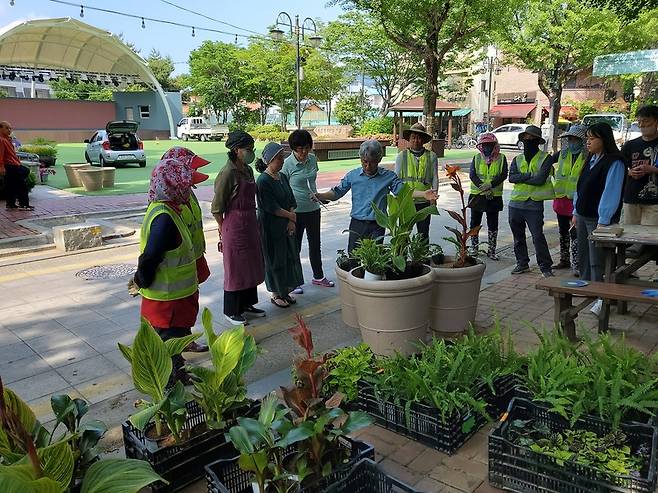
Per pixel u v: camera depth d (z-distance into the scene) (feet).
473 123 146.61
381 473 7.83
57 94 190.29
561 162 21.54
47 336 15.65
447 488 8.65
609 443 8.65
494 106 138.92
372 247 13.33
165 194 10.66
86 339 15.42
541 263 20.53
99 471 6.98
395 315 12.28
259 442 7.21
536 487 8.23
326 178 54.49
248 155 14.96
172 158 10.82
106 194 43.86
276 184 16.65
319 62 123.65
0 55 126.00
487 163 22.70
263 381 12.42
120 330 16.07
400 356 10.99
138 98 148.56
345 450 8.20
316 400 7.54
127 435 9.25
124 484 6.74
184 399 8.93
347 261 15.23
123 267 23.11
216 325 16.25
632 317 15.94
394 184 16.38
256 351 9.72
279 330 15.78
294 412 8.13
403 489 7.66
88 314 17.46
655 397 8.97
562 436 9.00
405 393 10.08
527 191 20.08
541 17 65.46
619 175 15.25
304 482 7.47
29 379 13.00
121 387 12.56
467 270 13.78
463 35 52.47
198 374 9.08
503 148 104.37
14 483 5.89
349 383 10.79
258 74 133.49
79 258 24.68
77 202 39.19
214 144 117.60
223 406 9.20
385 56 102.12
